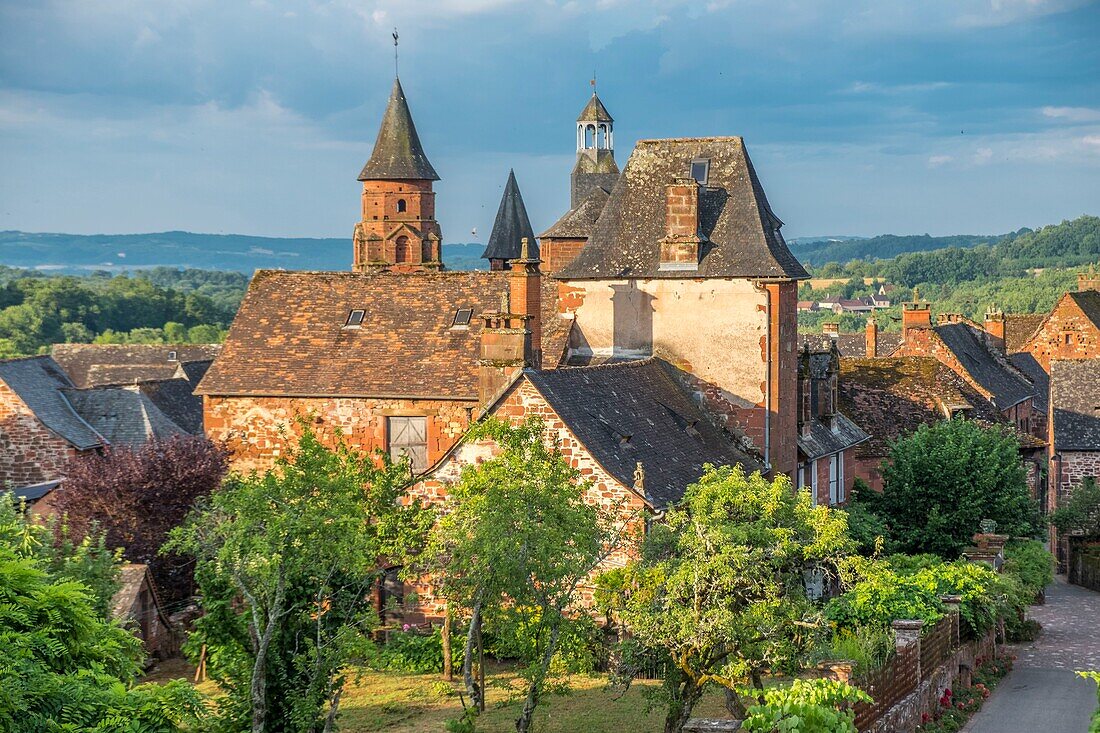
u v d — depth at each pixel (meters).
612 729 26.89
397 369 44.22
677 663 25.62
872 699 23.86
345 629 24.22
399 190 87.94
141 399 52.31
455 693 28.28
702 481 27.12
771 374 41.91
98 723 17.88
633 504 32.53
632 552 31.16
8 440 48.31
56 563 29.20
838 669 24.66
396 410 43.59
